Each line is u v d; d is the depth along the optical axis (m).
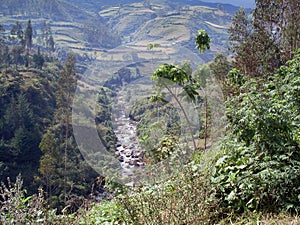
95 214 2.94
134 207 2.33
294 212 2.70
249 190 2.83
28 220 2.48
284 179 2.74
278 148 2.83
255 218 2.70
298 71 4.30
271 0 11.66
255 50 11.04
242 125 3.11
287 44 10.59
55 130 15.96
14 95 24.25
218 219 2.83
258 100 3.16
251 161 2.98
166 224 2.15
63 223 2.59
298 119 3.23
